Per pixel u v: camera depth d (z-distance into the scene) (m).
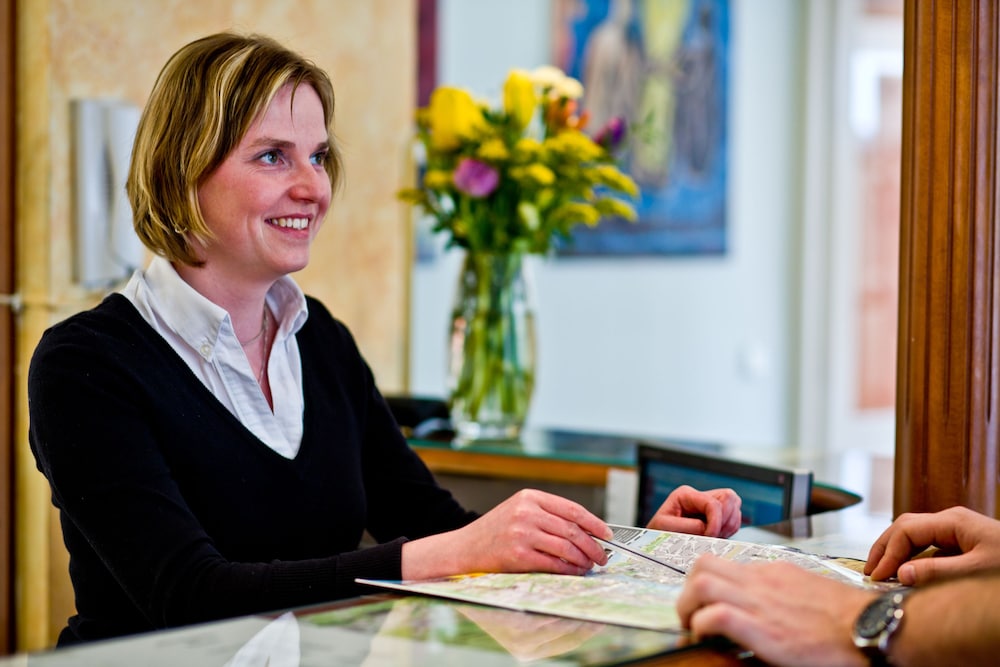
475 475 2.29
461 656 0.85
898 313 1.53
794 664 0.88
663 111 5.04
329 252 2.96
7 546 2.46
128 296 1.43
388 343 3.16
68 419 1.28
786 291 5.22
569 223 2.46
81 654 0.86
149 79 2.61
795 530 1.47
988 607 0.86
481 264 2.41
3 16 2.40
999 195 1.45
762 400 5.22
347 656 0.86
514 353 2.41
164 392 1.36
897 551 1.18
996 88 1.44
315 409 1.53
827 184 5.12
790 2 5.14
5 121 2.41
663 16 5.02
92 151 2.48
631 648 0.88
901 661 0.87
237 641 0.90
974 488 1.46
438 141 2.40
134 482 1.26
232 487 1.39
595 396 5.21
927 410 1.47
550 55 5.15
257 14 2.79
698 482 1.74
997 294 1.45
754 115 5.07
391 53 3.12
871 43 5.13
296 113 1.43
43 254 2.44
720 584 0.93
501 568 1.16
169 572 1.21
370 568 1.18
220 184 1.40
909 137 1.49
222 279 1.45
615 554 1.24
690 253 5.06
